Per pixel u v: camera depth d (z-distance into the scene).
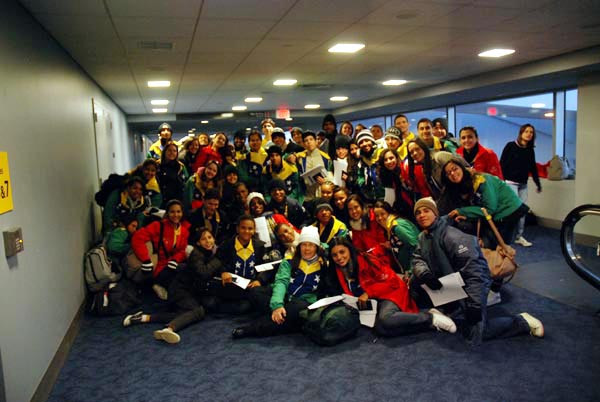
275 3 3.48
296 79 7.50
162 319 3.94
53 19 3.53
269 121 7.04
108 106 8.27
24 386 2.48
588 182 6.36
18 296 2.51
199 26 4.07
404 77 7.66
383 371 2.94
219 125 16.30
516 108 9.54
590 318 3.59
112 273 4.37
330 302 3.41
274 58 5.69
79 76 5.32
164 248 4.47
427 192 4.18
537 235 6.79
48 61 3.78
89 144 5.68
